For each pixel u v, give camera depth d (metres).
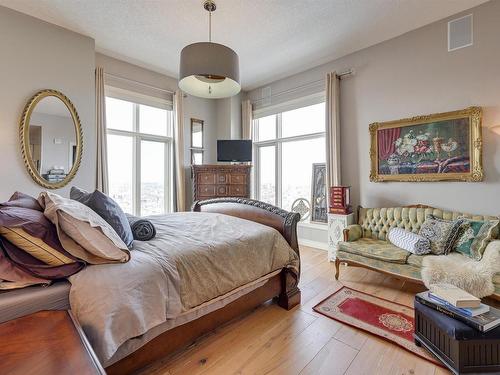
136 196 4.33
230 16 2.98
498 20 2.71
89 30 3.23
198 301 1.56
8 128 2.76
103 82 3.70
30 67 2.90
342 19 3.05
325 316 2.11
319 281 2.87
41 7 2.78
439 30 3.08
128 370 1.32
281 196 5.06
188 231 2.02
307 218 4.66
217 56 2.14
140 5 2.78
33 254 1.22
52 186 3.04
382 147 3.53
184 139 4.87
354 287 2.70
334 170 3.94
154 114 4.59
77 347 0.83
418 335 1.71
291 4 2.79
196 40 3.47
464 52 2.91
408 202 3.32
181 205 4.61
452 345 1.45
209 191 4.54
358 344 1.75
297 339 1.81
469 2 2.78
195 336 1.64
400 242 2.70
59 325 0.95
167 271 1.43
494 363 1.42
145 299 1.28
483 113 2.79
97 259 1.31
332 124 3.95
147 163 4.50
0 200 2.72
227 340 1.80
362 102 3.77
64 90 3.15
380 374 1.48
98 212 1.58
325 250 4.22
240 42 3.54
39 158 2.95
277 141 5.07
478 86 2.82
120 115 4.17
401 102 3.39
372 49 3.65
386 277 2.98
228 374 1.49
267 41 3.52
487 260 2.08
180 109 4.63
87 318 1.11
